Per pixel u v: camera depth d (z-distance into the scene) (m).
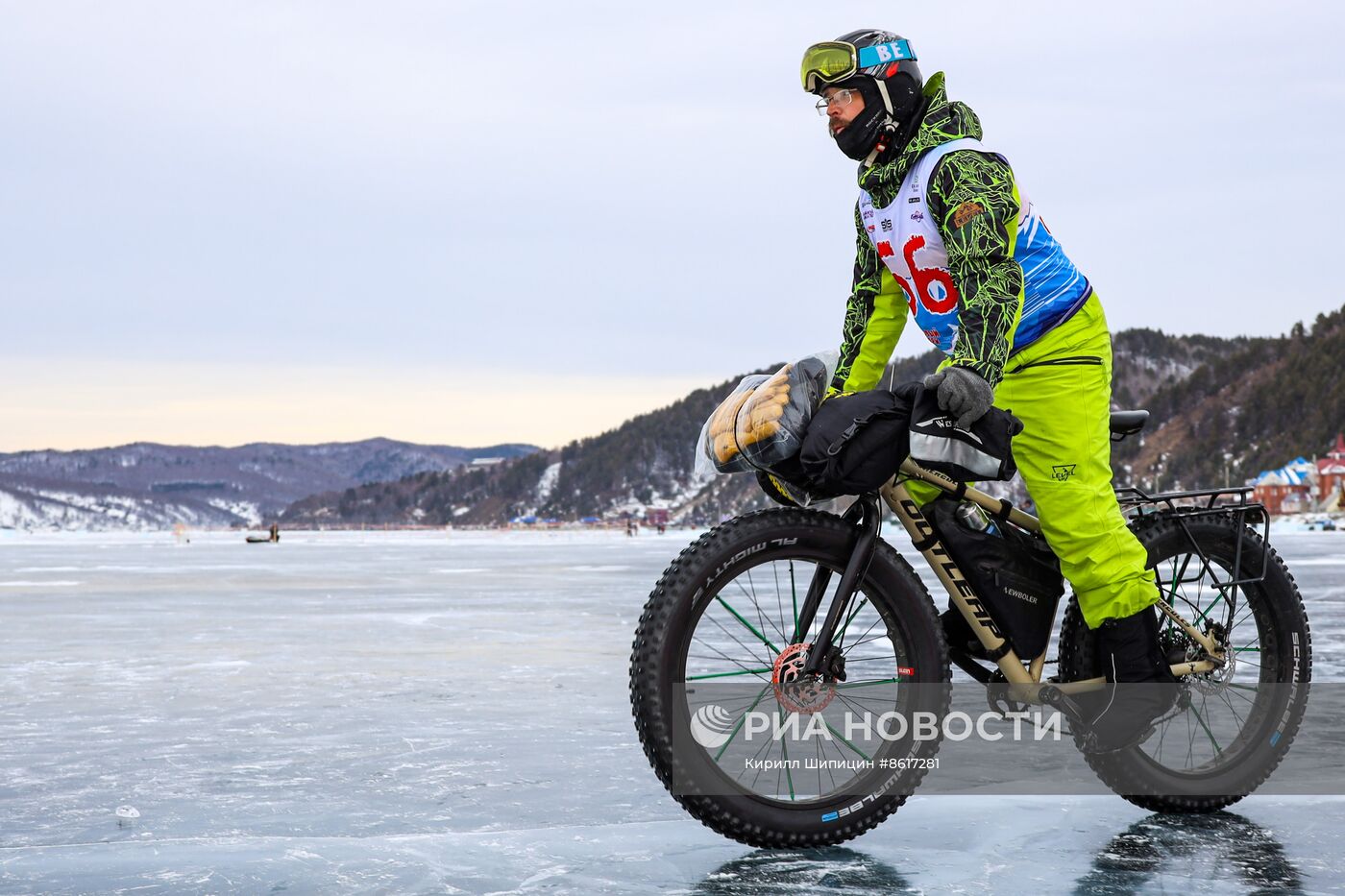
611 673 5.96
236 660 6.66
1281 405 183.25
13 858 2.47
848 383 2.92
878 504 2.61
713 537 2.53
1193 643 2.85
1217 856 2.49
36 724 4.41
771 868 2.39
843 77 2.56
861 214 2.76
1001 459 2.42
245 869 2.38
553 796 3.11
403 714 4.63
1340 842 2.60
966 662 2.79
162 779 3.38
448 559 30.75
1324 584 13.71
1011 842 2.60
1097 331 2.70
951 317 2.62
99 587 15.67
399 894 2.22
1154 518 2.97
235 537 123.19
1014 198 2.47
